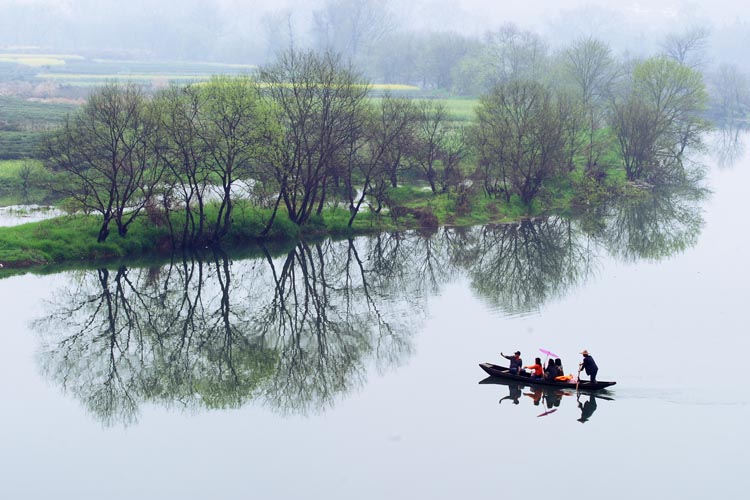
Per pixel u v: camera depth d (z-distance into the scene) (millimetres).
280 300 55531
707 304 51438
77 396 39781
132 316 51969
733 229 76188
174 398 39844
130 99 61844
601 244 70812
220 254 64562
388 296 56219
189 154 63219
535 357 42969
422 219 75500
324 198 75688
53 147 66312
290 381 42000
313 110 67375
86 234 62469
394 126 76938
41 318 50344
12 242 59656
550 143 80188
